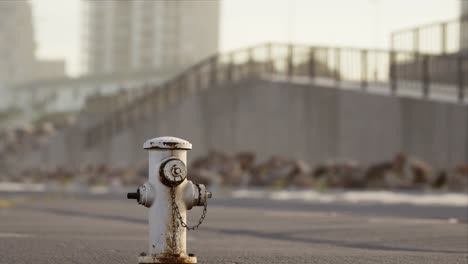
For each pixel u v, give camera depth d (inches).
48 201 985.5
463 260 324.2
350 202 892.0
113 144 1924.2
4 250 360.5
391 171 1238.9
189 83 1871.3
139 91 2118.6
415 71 1480.1
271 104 1509.6
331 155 1392.7
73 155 2176.4
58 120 3442.4
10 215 678.5
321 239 452.1
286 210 765.3
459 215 679.1
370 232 500.1
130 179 1738.4
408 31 1640.0
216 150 1614.2
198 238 456.4
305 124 1441.9
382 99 1307.8
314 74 1503.4
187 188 245.8
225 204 888.3
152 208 244.2
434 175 1214.3
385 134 1301.7
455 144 1188.5
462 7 1699.1
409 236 468.8
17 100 6702.8
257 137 1533.0
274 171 1424.7
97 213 716.7
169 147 242.7
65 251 357.1
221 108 1611.7
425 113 1238.9
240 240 443.2
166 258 241.3
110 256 335.6
